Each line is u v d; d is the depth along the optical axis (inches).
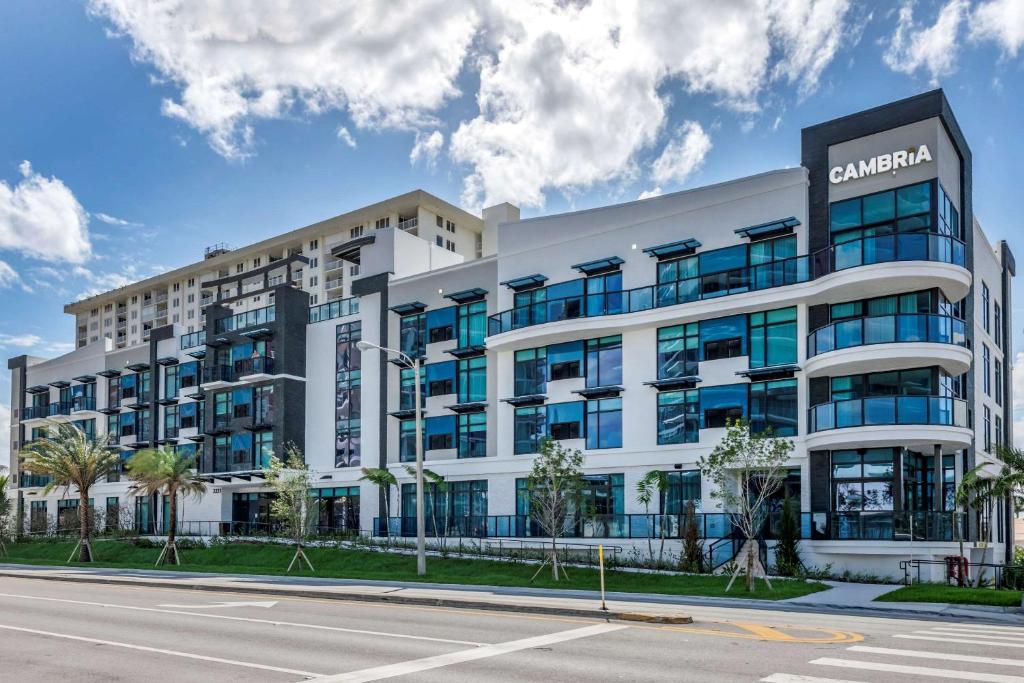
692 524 1171.9
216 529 2121.1
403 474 1747.0
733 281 1294.3
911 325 1098.1
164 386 2487.7
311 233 3814.0
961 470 1211.9
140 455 1648.6
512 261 1585.9
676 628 611.5
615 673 438.0
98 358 2733.8
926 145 1151.0
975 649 506.3
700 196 1355.8
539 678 428.8
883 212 1177.4
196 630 623.8
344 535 1732.3
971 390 1229.1
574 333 1439.5
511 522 1465.3
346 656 502.0
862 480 1159.6
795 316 1242.6
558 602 781.9
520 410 1552.7
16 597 920.3
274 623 660.1
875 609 778.2
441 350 1723.7
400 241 1887.3
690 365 1344.7
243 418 2124.8
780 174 1269.7
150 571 1407.5
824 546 1118.4
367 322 1882.4
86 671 463.8
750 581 926.4
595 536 1327.5
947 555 1042.7
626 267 1429.6
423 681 425.7
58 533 2358.5
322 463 1971.0
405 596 823.7
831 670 437.7
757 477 1040.2
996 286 1588.3
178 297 4525.1
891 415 1086.4
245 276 2226.9
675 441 1343.5
